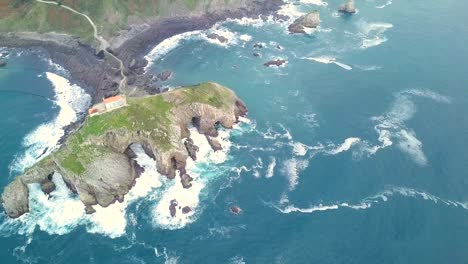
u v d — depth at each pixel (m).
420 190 96.06
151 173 100.12
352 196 95.00
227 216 91.31
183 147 102.50
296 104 121.06
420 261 82.56
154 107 105.69
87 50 139.88
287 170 101.25
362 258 83.19
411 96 123.25
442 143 107.69
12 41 144.12
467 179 98.44
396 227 88.56
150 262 83.00
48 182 97.12
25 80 130.38
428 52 143.38
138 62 137.25
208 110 108.88
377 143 107.75
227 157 104.62
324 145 107.69
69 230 89.50
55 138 110.62
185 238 87.19
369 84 128.50
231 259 83.44
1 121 116.00
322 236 87.19
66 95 124.88
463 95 123.69
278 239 86.81
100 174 93.88
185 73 134.38
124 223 90.44
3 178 100.00
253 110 119.00
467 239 86.25
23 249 86.00
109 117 101.38
